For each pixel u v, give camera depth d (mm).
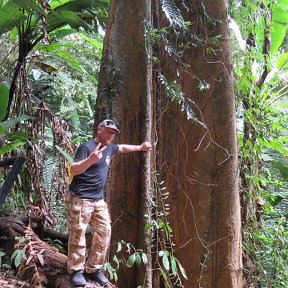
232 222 3879
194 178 3861
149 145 3633
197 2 3840
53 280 3674
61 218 5316
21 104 5047
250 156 4871
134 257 3500
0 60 6203
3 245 4160
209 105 3832
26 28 5008
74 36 7828
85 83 7879
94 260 3471
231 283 3867
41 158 4992
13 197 5047
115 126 3324
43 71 7168
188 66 3812
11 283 3566
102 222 3428
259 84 5348
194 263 3871
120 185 3768
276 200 5602
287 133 6418
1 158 5176
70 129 5324
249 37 5199
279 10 5422
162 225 3711
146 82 3719
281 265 4551
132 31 3701
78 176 3334
